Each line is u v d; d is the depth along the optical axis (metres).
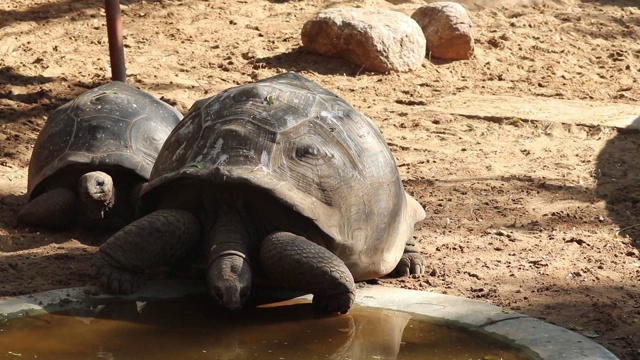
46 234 11.59
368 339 8.53
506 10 27.77
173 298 9.55
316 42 21.72
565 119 18.31
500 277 10.39
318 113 9.84
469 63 22.64
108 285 9.45
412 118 18.31
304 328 8.80
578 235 12.07
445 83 21.14
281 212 9.26
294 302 9.52
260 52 21.95
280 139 9.41
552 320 9.11
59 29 22.50
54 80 19.34
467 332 8.73
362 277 9.79
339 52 21.58
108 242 9.47
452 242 11.70
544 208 13.33
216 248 9.04
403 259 10.50
